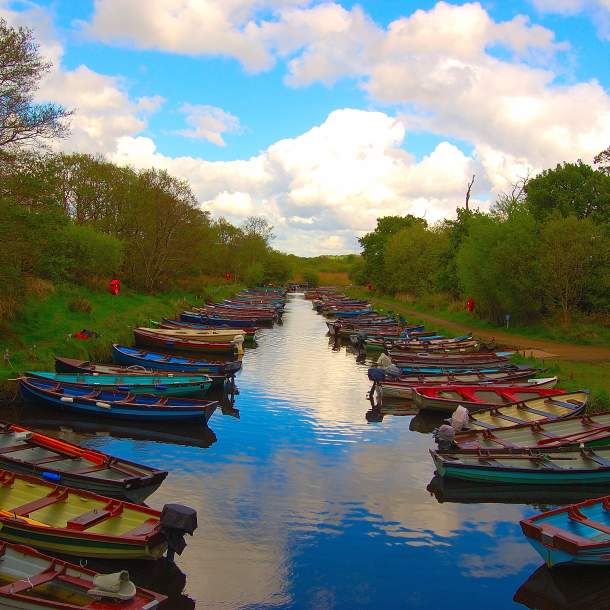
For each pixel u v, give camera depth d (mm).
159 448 14938
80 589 7297
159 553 8719
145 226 47781
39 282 30438
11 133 22672
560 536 8555
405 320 44281
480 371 23406
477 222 38719
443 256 51312
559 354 27141
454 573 9188
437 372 23656
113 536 8555
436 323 42000
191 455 14406
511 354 26719
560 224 32500
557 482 12055
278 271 100438
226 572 9047
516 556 9758
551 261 32031
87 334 25859
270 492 12133
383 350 32094
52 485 10125
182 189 50000
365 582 8875
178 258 50375
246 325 40781
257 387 22656
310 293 95875
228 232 83500
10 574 7762
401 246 62406
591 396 18672
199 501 11547
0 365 19672
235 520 10766
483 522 11008
